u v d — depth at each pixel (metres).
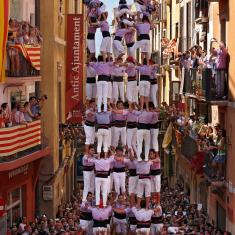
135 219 26.33
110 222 26.50
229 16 34.47
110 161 26.12
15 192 35.34
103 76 26.36
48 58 40.53
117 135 26.75
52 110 40.38
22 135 33.38
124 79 27.25
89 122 26.41
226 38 35.50
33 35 35.66
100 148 26.25
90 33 27.09
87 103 27.05
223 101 34.78
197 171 38.97
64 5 47.22
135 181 26.41
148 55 26.81
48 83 40.47
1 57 29.91
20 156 33.47
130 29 26.77
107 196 26.33
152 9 26.91
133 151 26.55
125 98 27.38
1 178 32.53
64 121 46.75
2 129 30.86
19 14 36.81
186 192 48.12
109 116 26.38
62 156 44.94
